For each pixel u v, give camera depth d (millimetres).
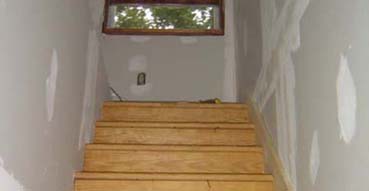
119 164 2496
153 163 2502
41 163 1611
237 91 3936
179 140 2787
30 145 1465
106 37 4262
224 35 4312
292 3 2037
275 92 2393
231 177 2270
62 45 1898
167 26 4414
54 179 1826
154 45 4281
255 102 2959
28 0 1397
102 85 3174
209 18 4457
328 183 1516
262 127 2611
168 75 4203
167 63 4234
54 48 1753
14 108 1295
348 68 1332
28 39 1407
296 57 1962
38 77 1534
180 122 2902
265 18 2711
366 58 1197
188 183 2252
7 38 1224
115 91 4125
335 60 1447
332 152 1477
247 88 3336
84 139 2510
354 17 1282
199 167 2502
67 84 2035
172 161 2508
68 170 2104
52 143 1771
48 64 1666
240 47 3811
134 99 4117
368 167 1187
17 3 1295
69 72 2068
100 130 2805
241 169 2514
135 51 4250
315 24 1675
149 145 2537
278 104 2312
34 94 1492
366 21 1195
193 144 2768
